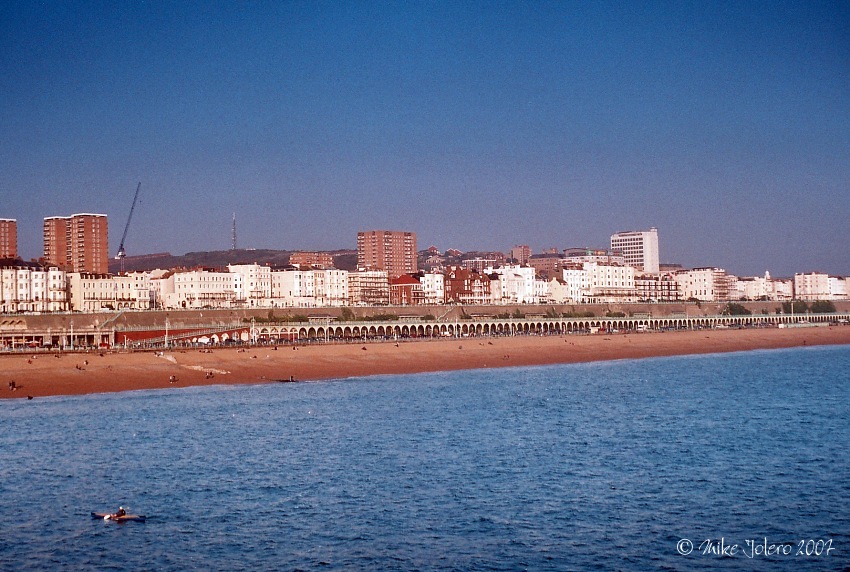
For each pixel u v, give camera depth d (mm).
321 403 164375
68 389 181250
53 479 102188
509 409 156250
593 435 128875
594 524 85562
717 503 92125
